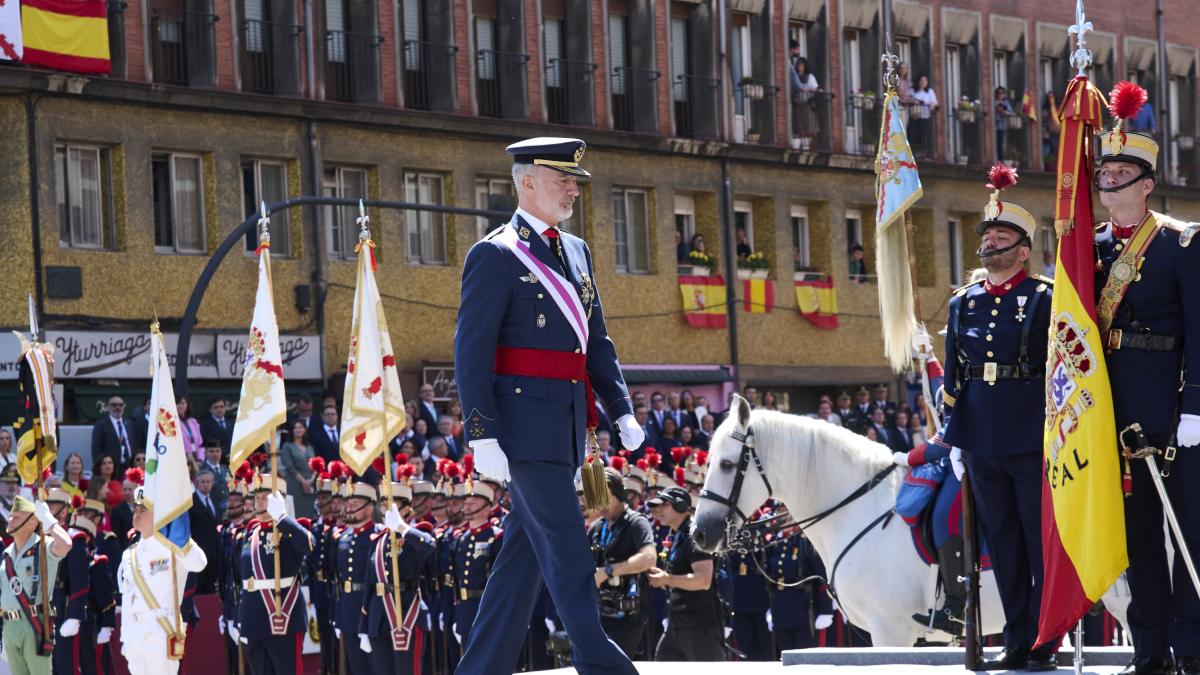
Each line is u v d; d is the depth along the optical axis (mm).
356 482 55906
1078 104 23109
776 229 128625
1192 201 158750
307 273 102625
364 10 106875
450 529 55906
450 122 109188
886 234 36375
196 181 99500
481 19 114125
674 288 121125
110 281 94312
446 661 55281
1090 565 22328
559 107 118000
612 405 22812
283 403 53750
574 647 21875
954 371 26453
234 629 56875
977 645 25703
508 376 22047
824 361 130625
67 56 91500
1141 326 23016
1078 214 23047
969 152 140250
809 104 131250
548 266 22266
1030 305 25734
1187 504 22781
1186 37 159250
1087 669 24812
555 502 21938
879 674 25703
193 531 65000
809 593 53531
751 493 38125
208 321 98062
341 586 54688
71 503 54969
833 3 133625
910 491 35812
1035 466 25219
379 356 53531
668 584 42906
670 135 121938
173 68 98688
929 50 139125
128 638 50156
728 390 123938
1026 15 146250
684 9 125875
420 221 109688
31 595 52094
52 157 92188
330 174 105625
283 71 102250
